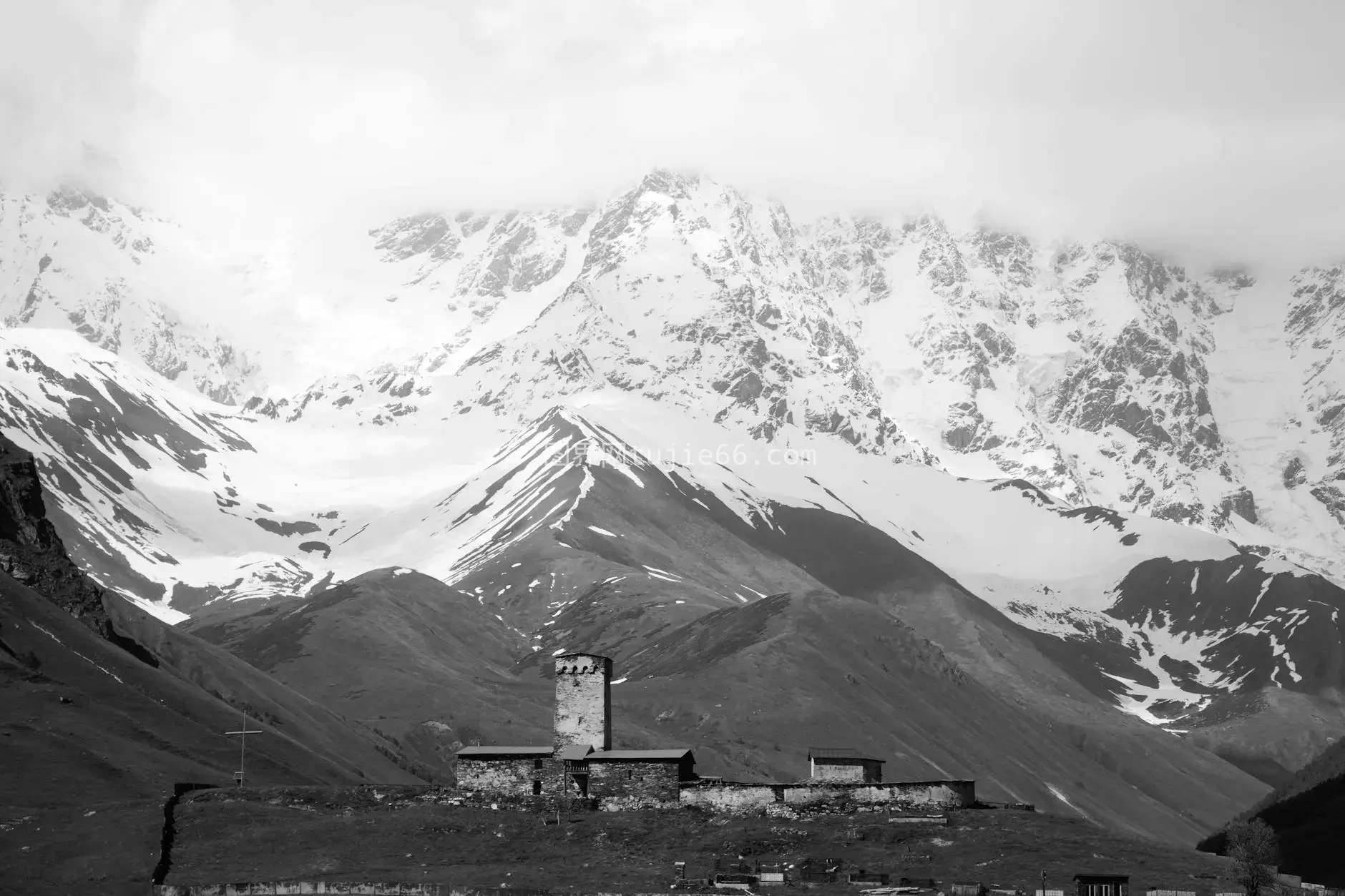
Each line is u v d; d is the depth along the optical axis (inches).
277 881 6884.8
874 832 7347.4
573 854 7194.9
